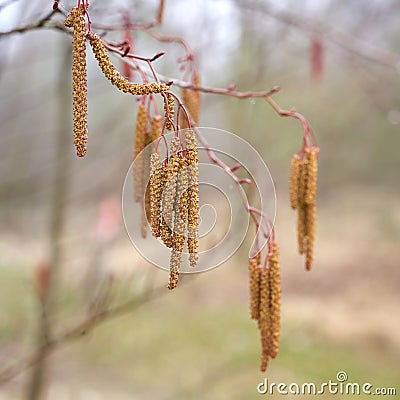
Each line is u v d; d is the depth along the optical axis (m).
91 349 7.55
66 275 5.43
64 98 4.15
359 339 8.75
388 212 15.73
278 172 9.65
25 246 9.83
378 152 14.33
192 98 2.00
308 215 1.88
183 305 9.84
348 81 8.28
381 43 6.59
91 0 2.32
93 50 1.15
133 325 8.57
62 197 4.27
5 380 3.08
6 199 5.21
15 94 5.32
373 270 12.81
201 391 6.75
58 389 6.38
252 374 7.26
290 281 12.25
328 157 13.34
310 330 9.12
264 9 3.11
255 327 9.09
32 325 7.01
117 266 6.81
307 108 8.91
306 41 4.52
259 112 7.73
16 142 5.39
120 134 5.39
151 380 7.07
